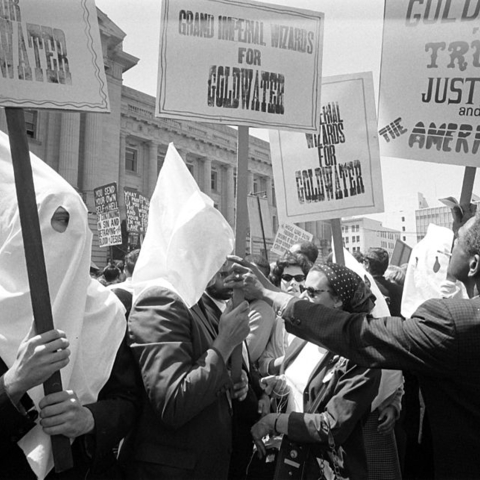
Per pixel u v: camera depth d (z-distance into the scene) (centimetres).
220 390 168
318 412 197
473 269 145
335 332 153
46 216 143
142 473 162
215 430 171
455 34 232
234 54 186
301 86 198
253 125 187
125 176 2686
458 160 231
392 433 211
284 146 268
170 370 155
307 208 262
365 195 253
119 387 166
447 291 268
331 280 199
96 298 161
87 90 149
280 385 231
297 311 162
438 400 143
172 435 162
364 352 147
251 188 2995
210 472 167
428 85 236
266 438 230
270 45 193
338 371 193
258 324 281
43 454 137
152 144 2822
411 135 238
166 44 178
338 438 180
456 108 232
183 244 172
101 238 1116
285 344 289
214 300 213
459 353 132
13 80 137
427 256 295
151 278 180
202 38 183
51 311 135
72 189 152
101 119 2438
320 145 262
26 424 136
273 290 181
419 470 171
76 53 149
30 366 125
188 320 169
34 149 2181
